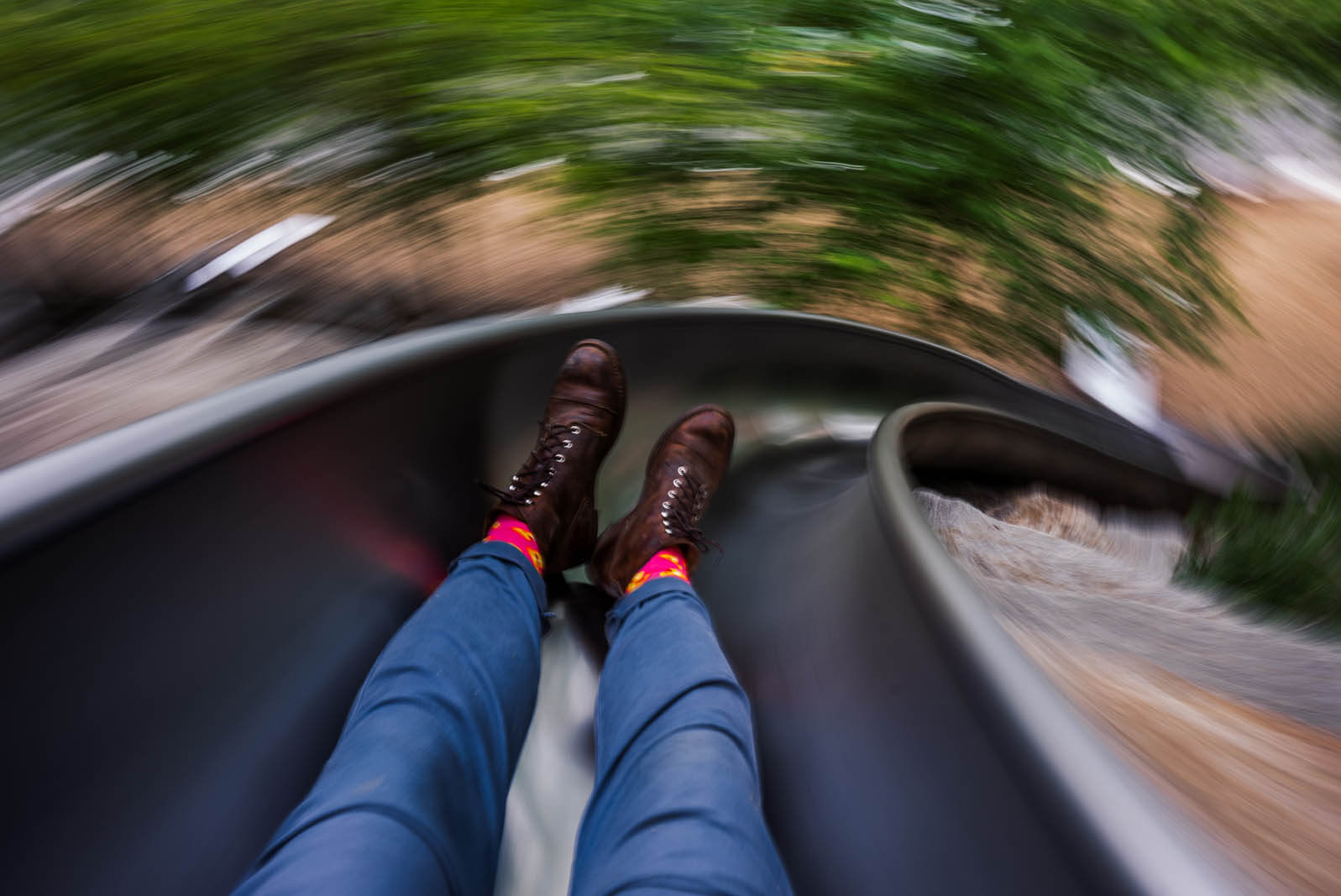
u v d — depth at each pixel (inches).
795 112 406.6
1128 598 129.6
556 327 91.3
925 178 426.3
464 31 352.5
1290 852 39.9
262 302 215.3
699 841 34.8
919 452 142.0
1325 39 462.0
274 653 43.9
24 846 29.3
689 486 72.9
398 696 40.8
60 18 318.7
